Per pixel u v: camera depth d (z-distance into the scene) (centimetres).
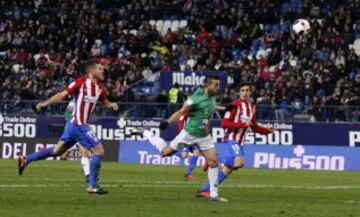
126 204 3139
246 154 6800
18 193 3559
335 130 6606
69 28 9569
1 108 7650
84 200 3275
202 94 3406
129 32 9269
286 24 8844
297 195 3803
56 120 7375
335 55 8125
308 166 6638
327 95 7450
